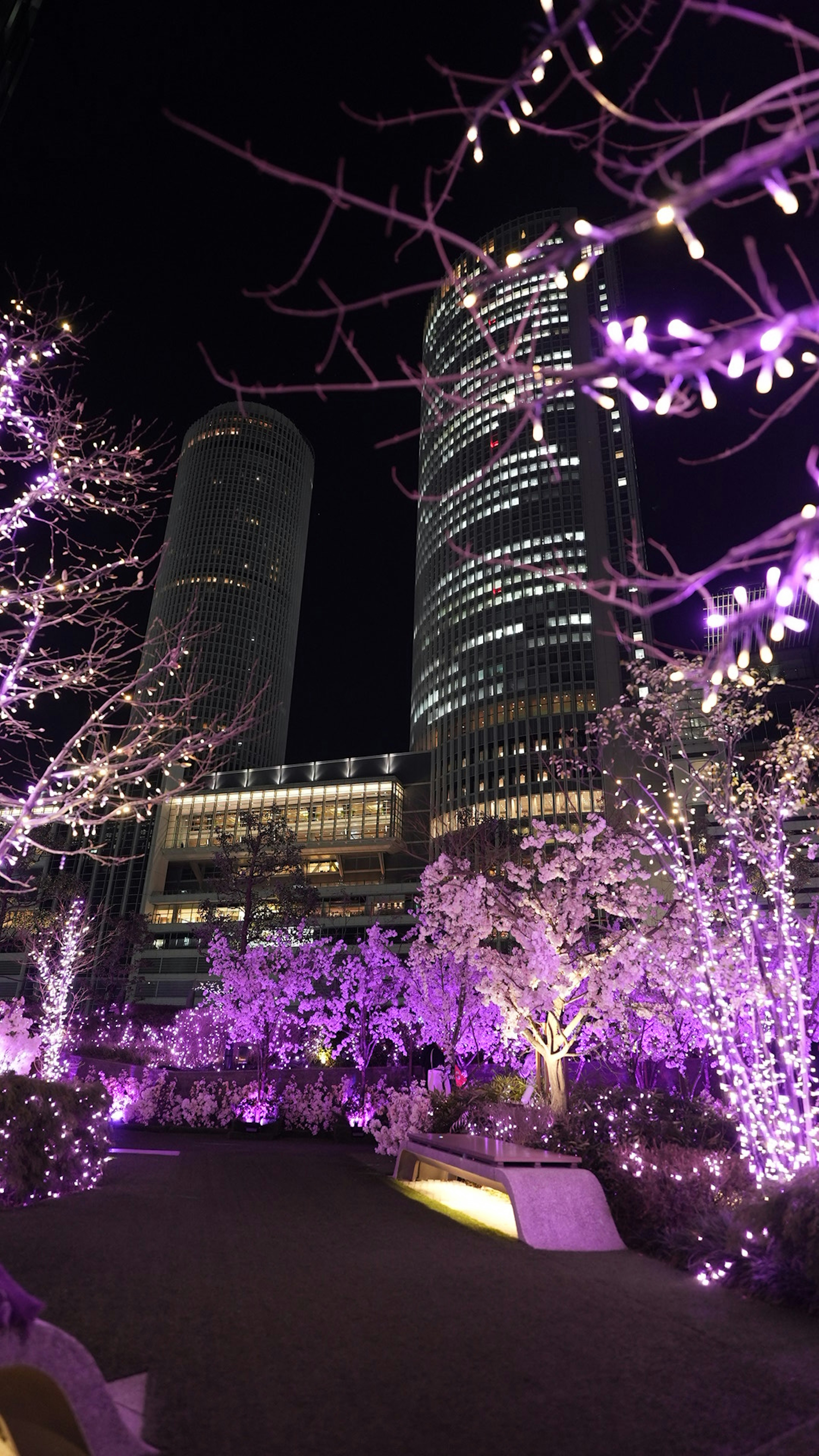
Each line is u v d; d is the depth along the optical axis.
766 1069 9.34
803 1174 7.36
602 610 99.75
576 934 17.23
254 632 153.50
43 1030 29.69
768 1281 6.77
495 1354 5.26
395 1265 7.70
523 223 117.38
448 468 120.69
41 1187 10.63
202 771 9.06
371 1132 20.17
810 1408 4.47
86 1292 6.24
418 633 119.00
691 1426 4.22
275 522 168.00
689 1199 8.84
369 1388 4.61
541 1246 8.72
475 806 91.00
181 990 86.56
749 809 11.75
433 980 25.17
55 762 7.92
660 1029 20.80
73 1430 3.11
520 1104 16.39
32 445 8.52
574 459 109.06
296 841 97.44
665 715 12.74
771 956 10.73
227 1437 3.89
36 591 8.22
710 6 1.84
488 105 2.25
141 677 8.90
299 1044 29.25
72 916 35.84
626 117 2.05
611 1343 5.56
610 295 106.38
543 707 96.75
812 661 59.66
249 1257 7.77
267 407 179.50
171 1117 25.27
